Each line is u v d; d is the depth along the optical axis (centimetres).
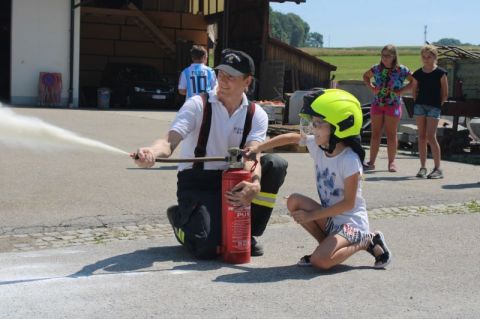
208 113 515
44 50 2395
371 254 524
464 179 986
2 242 586
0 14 2752
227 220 511
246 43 2638
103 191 811
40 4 2372
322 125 476
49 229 634
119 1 3150
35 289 447
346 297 441
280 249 573
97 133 1494
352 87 1747
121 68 2706
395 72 1023
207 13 3200
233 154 500
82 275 482
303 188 873
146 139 1405
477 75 1428
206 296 436
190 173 524
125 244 583
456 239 621
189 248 527
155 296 434
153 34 3103
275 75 2392
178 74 2947
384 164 1152
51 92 2383
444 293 456
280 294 443
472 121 1398
